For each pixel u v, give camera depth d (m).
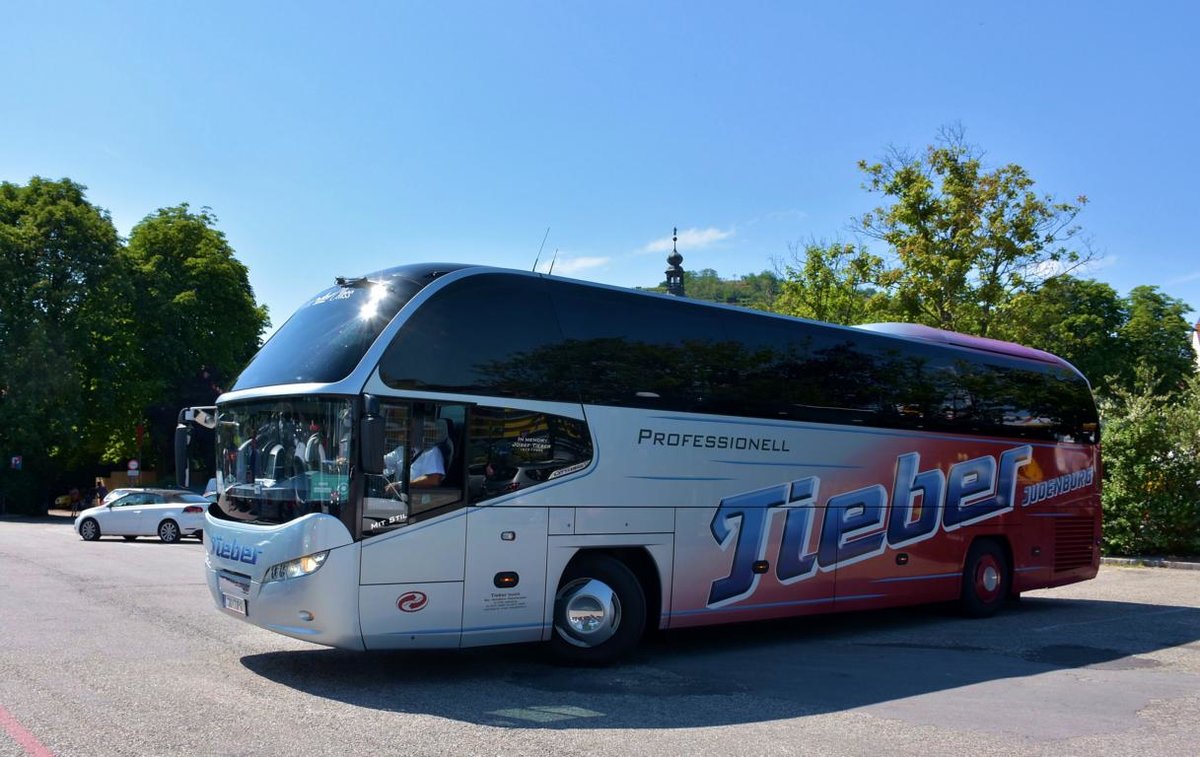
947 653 10.21
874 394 11.73
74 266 45.38
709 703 7.48
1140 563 20.19
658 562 9.33
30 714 6.43
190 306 49.31
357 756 5.70
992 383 13.42
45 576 15.55
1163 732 6.86
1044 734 6.73
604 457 9.02
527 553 8.41
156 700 6.98
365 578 7.55
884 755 6.07
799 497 10.68
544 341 8.84
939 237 28.52
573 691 7.84
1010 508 13.40
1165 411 21.22
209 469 55.28
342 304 8.52
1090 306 57.91
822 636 11.41
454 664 8.95
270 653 9.03
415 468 7.88
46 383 43.12
